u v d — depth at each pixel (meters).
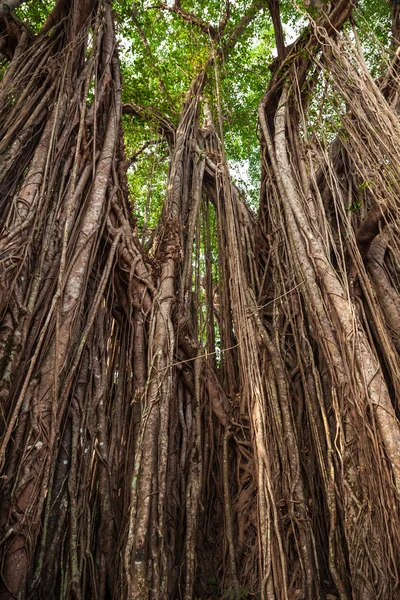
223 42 8.70
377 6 7.34
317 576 3.53
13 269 3.57
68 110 5.06
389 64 5.35
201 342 5.62
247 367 4.72
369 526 3.19
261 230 6.48
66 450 3.60
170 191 6.74
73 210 4.50
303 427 4.52
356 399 3.56
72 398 3.82
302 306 5.25
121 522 3.74
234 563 3.97
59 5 5.79
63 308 3.80
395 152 4.31
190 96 8.47
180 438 4.54
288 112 5.91
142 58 8.61
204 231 7.67
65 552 3.25
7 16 5.76
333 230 5.36
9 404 3.20
